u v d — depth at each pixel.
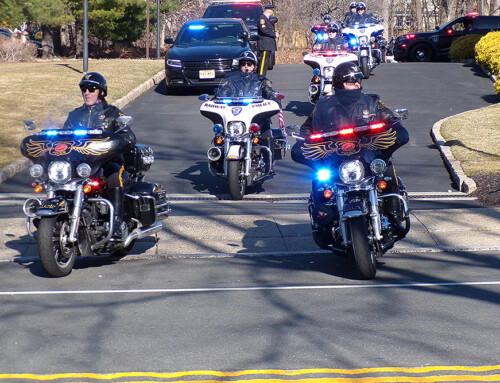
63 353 9.43
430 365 8.90
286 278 13.09
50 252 12.73
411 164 24.23
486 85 39.47
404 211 12.92
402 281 12.71
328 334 10.03
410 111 32.91
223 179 22.66
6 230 16.36
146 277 13.27
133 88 38.94
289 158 25.61
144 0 75.19
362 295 11.89
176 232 16.36
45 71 43.47
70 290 12.38
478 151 24.45
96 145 12.94
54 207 12.49
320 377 8.56
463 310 11.02
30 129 13.17
